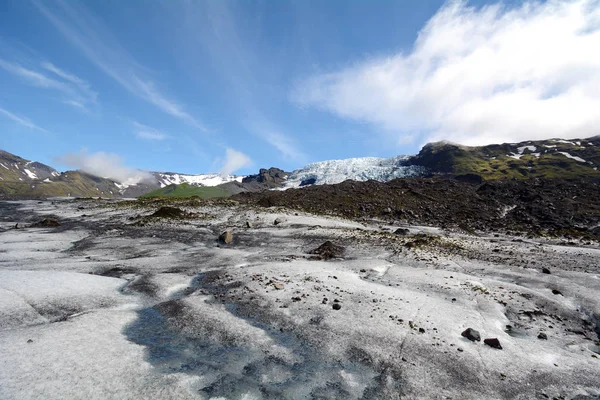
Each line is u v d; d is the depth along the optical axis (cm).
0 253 3077
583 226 5566
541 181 8319
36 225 4978
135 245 3597
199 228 4709
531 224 5978
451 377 1148
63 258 2948
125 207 7038
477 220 6375
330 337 1392
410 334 1421
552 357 1327
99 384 1027
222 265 2667
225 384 1084
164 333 1445
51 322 1480
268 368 1188
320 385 1096
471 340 1414
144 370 1135
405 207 7325
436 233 4922
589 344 1487
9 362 1091
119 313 1636
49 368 1080
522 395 1080
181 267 2611
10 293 1712
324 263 2733
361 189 8800
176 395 1009
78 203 8581
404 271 2488
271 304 1722
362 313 1619
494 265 2748
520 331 1584
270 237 4066
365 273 2472
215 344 1350
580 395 1093
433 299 1891
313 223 4981
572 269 2645
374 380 1123
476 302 1875
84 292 1872
